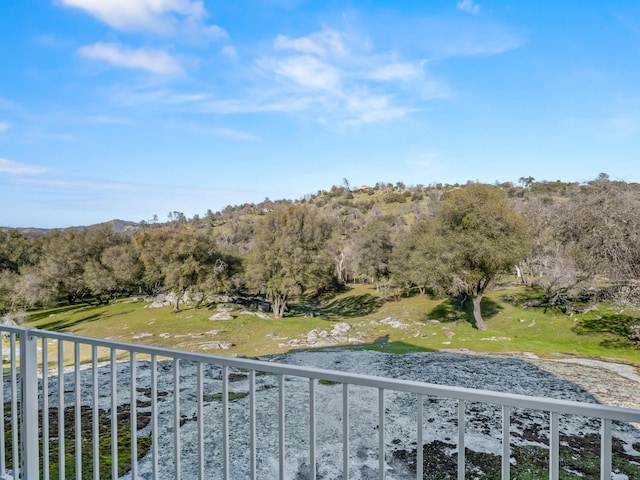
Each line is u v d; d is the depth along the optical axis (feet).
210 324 83.10
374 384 4.16
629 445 12.44
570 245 52.54
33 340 6.48
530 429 13.25
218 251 108.78
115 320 94.48
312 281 94.07
